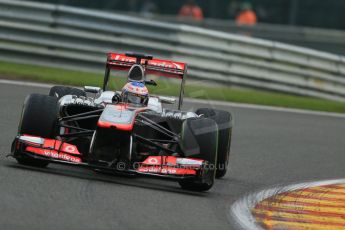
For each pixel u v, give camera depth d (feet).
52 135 100.22
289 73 234.58
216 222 85.51
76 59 217.77
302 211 99.19
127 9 340.39
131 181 102.01
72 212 80.43
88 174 102.63
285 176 124.57
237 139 154.10
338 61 239.09
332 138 170.60
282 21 335.06
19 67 211.20
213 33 224.94
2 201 80.79
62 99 105.91
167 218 83.71
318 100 235.40
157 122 106.83
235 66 228.22
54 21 214.90
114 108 99.55
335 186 120.57
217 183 111.65
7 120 141.08
